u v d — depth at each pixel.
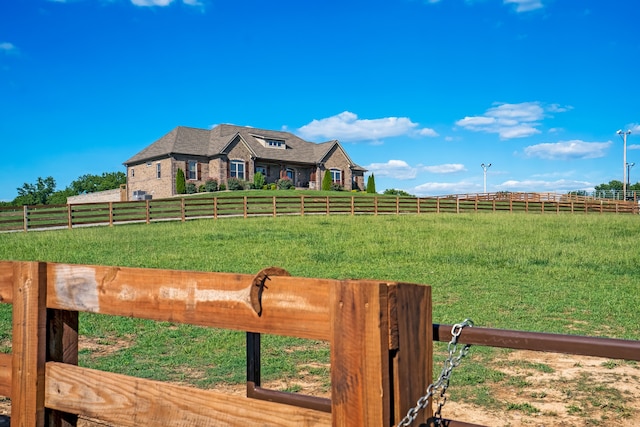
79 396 2.78
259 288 2.30
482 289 12.02
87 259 15.66
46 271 2.93
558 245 18.92
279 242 19.61
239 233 22.34
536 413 5.25
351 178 58.03
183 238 20.73
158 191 50.25
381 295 1.96
